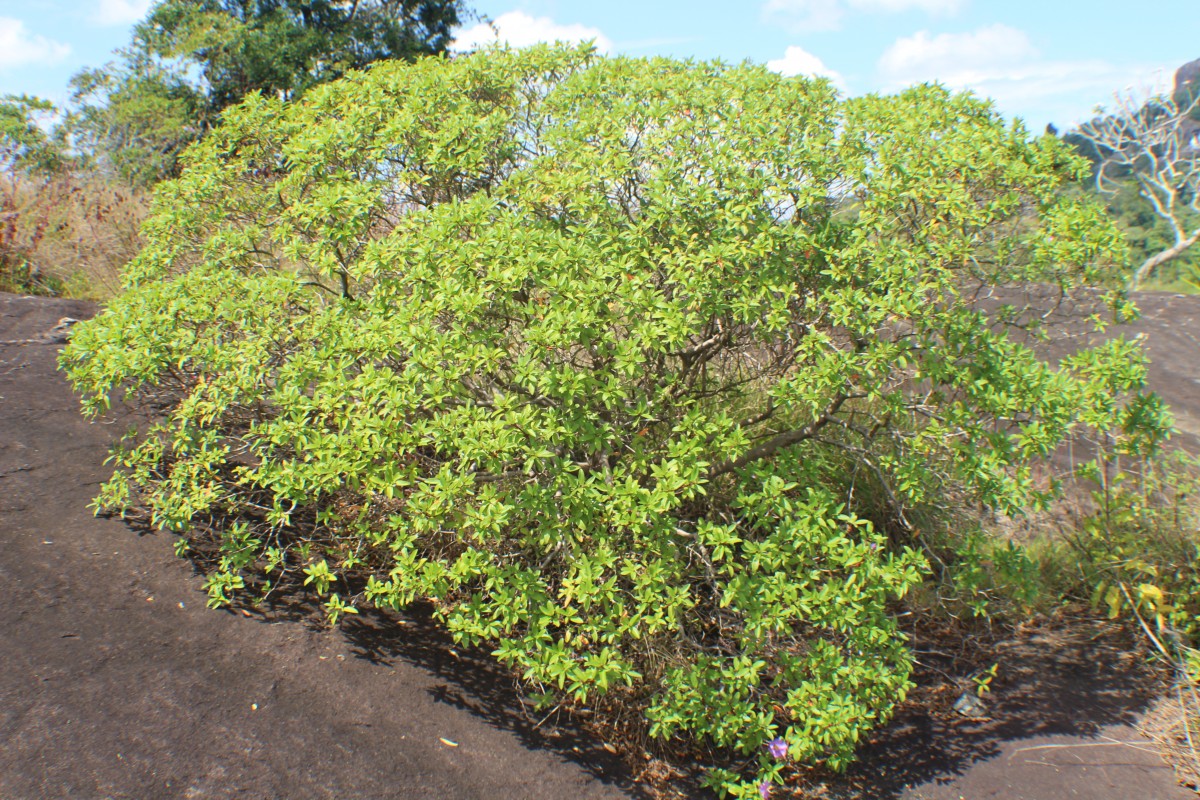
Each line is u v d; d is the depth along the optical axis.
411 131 3.93
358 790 2.92
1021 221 3.77
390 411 3.16
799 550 3.46
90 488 4.20
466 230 3.53
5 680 2.92
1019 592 4.04
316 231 4.07
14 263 6.85
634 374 3.45
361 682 3.47
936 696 4.19
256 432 3.53
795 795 3.48
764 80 3.80
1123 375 3.64
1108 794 3.59
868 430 3.97
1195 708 4.07
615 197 3.74
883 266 3.38
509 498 3.25
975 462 3.42
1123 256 3.59
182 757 2.83
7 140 10.13
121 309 3.89
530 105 4.21
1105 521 4.91
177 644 3.35
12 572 3.46
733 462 3.78
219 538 4.07
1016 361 3.43
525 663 3.26
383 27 20.09
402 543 3.37
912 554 3.39
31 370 5.20
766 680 3.86
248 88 18.03
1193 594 4.53
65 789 2.59
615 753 3.53
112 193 8.16
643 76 3.91
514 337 3.60
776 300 3.40
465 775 3.16
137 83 16.25
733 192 3.50
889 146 3.60
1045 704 4.15
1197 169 16.52
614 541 3.38
